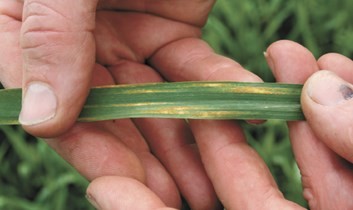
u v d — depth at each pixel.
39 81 0.25
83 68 0.25
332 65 0.28
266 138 0.45
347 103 0.24
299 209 0.24
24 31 0.25
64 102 0.25
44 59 0.25
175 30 0.31
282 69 0.27
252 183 0.25
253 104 0.26
